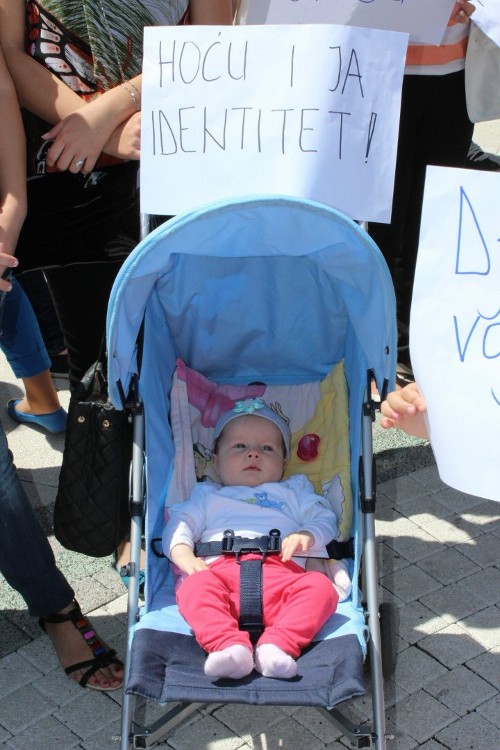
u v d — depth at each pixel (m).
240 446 3.47
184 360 3.67
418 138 4.27
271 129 2.80
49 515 4.09
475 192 2.35
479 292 2.38
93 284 3.69
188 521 3.19
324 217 2.60
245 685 2.51
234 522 3.23
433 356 2.40
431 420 2.41
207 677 2.57
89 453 3.14
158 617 2.82
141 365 3.13
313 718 3.20
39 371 4.42
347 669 2.52
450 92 4.09
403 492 4.19
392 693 3.27
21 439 4.59
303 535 3.10
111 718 3.20
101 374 3.15
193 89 2.82
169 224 2.63
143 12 3.21
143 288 2.80
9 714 3.21
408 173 4.25
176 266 3.20
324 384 3.62
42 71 3.27
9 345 4.32
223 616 2.74
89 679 3.27
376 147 2.81
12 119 3.10
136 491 2.93
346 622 2.80
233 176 2.83
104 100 3.19
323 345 3.59
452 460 2.39
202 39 2.80
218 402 3.65
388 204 2.85
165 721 2.79
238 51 2.79
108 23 3.19
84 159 3.21
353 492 3.26
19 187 3.06
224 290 3.35
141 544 3.19
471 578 3.75
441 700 3.24
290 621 2.72
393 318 2.76
